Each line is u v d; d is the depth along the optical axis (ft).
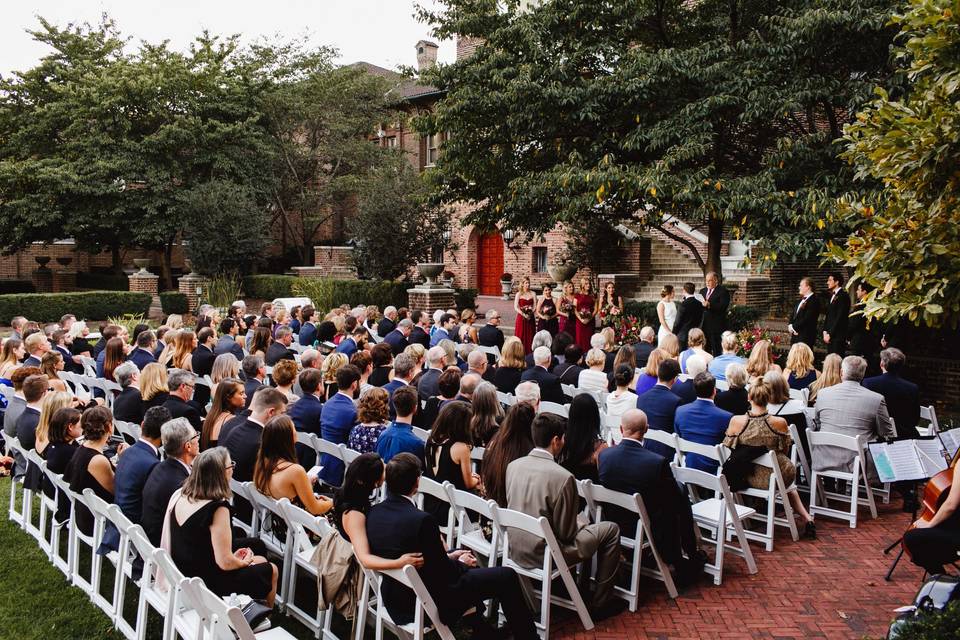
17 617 18.43
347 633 17.95
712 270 50.72
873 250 20.25
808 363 30.48
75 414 20.81
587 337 52.95
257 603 15.57
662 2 49.11
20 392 25.63
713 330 45.50
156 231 95.71
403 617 15.42
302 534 18.42
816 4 42.39
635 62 45.91
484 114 51.67
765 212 40.96
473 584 15.35
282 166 109.19
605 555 18.30
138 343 33.63
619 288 74.38
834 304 39.34
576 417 20.95
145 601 16.69
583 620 17.66
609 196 47.44
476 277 106.32
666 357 28.86
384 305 75.92
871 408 24.72
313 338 43.42
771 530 22.31
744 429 22.82
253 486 19.11
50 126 97.55
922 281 19.44
